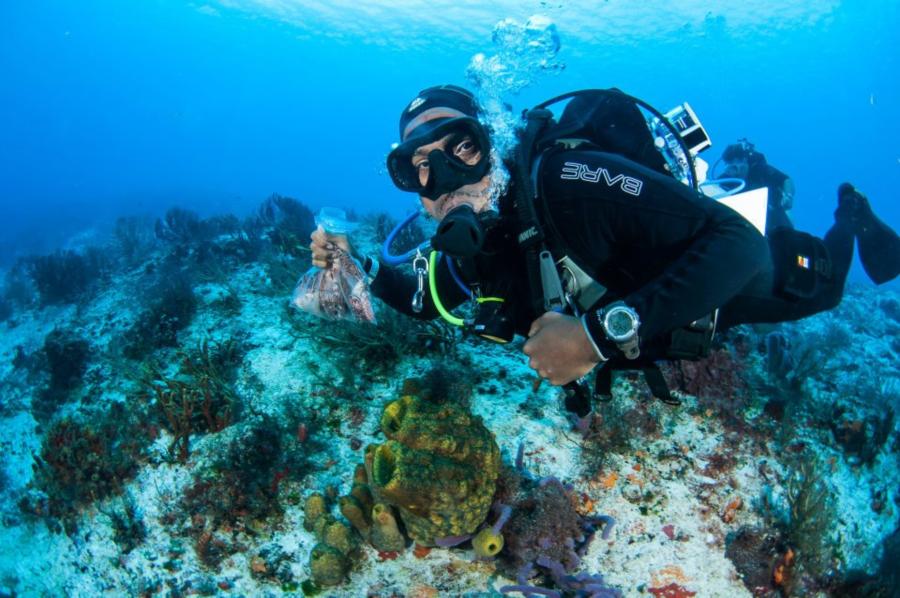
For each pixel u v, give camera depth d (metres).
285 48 70.56
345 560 3.26
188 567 3.65
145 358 5.69
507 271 2.29
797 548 3.43
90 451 4.35
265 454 4.01
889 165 74.94
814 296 2.79
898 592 3.44
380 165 2.39
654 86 60.12
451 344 4.87
